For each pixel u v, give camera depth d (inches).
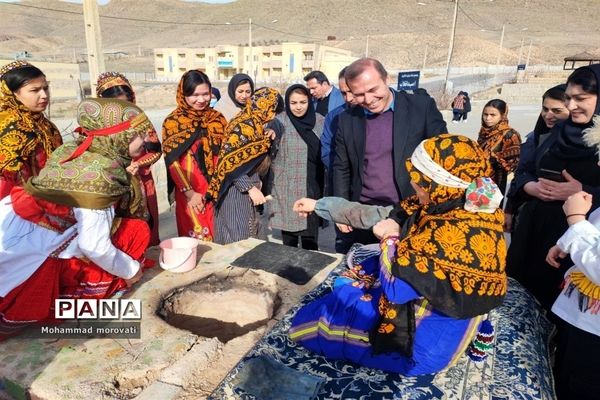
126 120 85.6
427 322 71.3
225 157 127.6
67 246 88.9
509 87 1250.6
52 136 115.4
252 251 132.0
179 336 91.3
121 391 77.7
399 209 84.5
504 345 86.0
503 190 162.7
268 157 135.0
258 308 112.5
